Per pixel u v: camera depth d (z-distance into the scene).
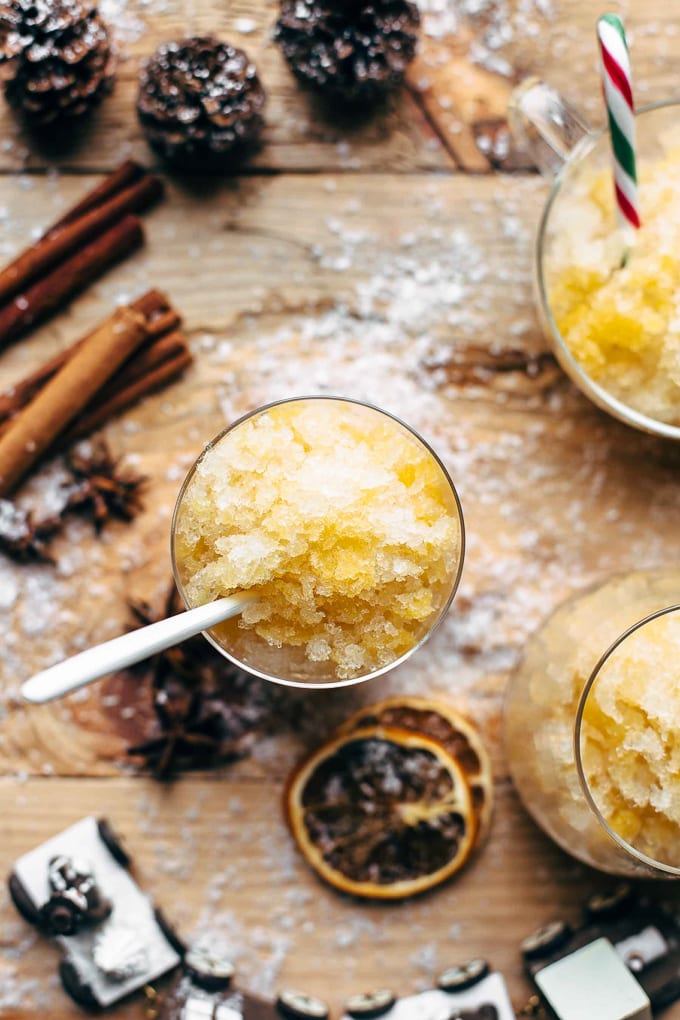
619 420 0.50
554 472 0.50
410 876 0.49
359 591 0.42
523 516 0.50
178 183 0.50
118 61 0.50
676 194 0.47
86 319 0.50
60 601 0.50
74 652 0.49
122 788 0.49
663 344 0.46
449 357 0.50
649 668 0.44
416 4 0.48
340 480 0.42
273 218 0.50
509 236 0.50
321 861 0.49
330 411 0.44
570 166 0.47
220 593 0.42
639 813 0.44
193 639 0.49
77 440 0.50
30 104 0.48
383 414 0.44
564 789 0.45
